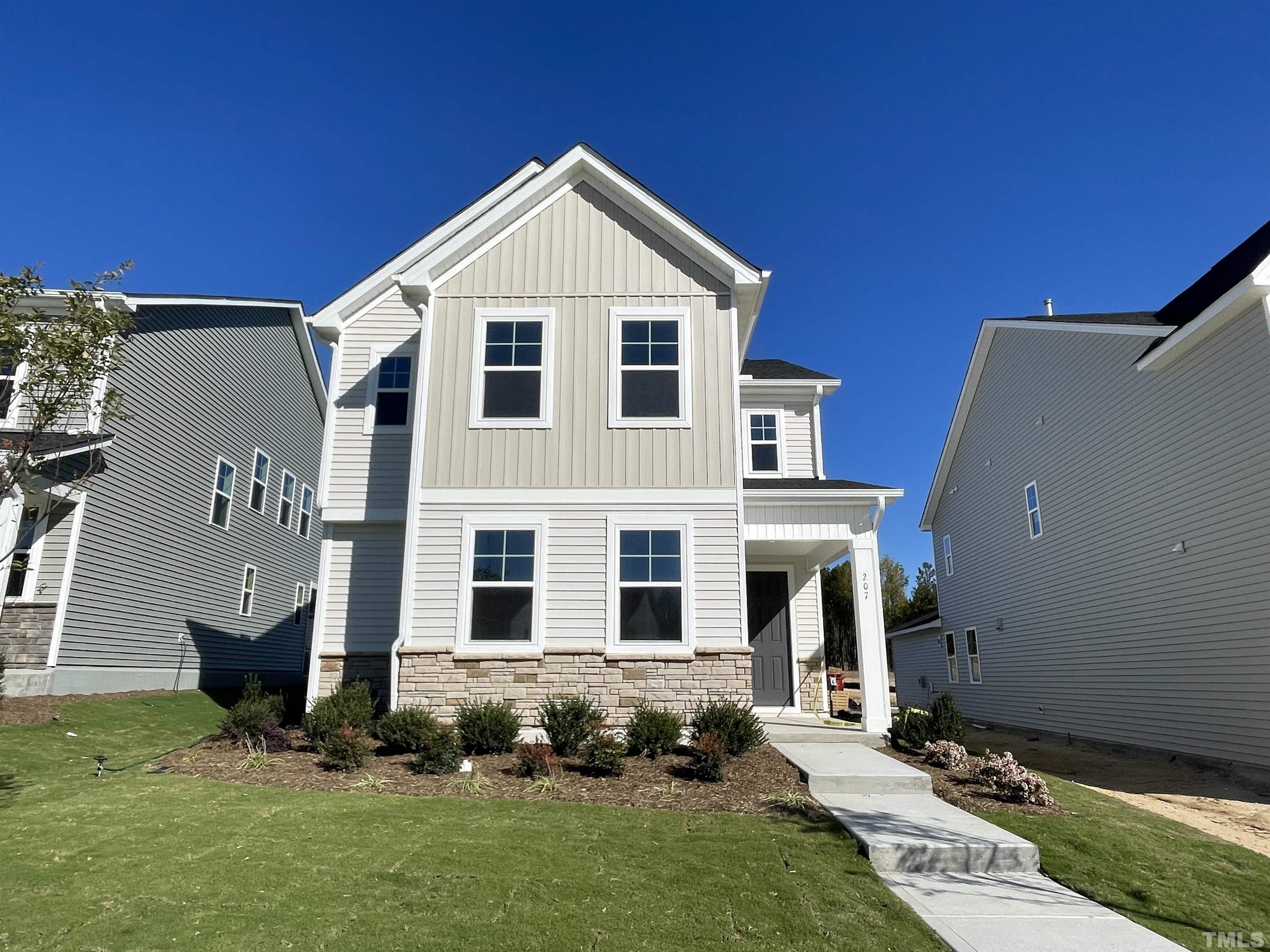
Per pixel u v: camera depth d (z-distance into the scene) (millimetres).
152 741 10719
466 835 6039
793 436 16109
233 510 18750
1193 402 11820
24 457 6516
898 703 27906
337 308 12500
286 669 22375
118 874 5066
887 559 45875
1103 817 7672
